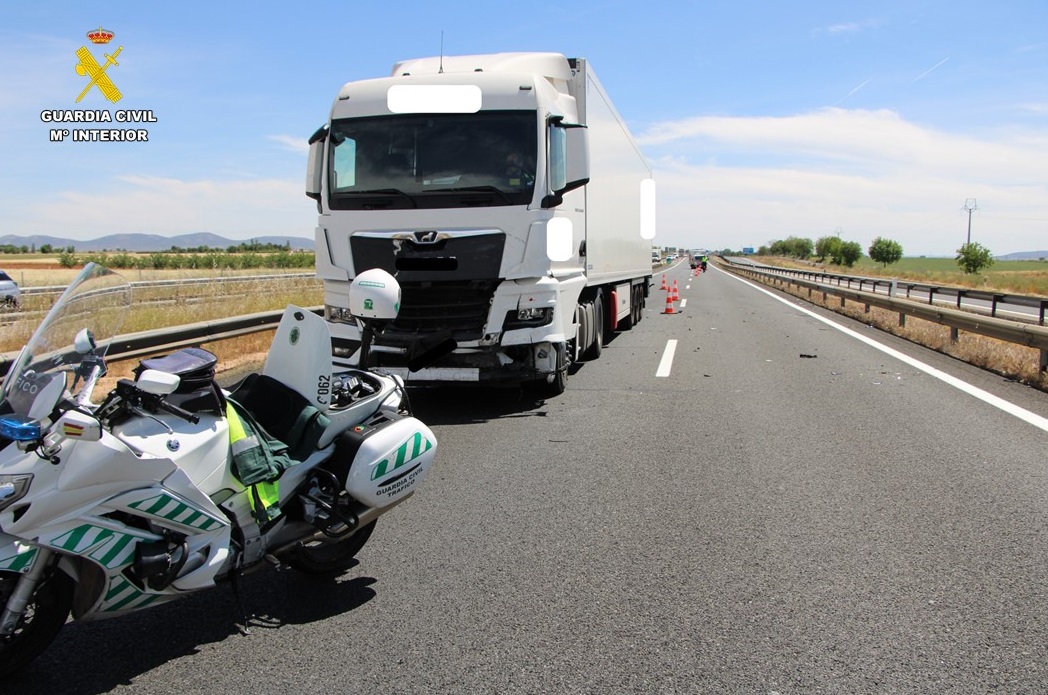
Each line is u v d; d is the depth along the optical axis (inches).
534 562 177.9
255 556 146.7
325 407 159.3
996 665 131.2
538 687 126.3
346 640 143.3
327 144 346.3
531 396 381.1
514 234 328.2
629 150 631.2
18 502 117.8
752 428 307.6
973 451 267.9
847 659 133.6
